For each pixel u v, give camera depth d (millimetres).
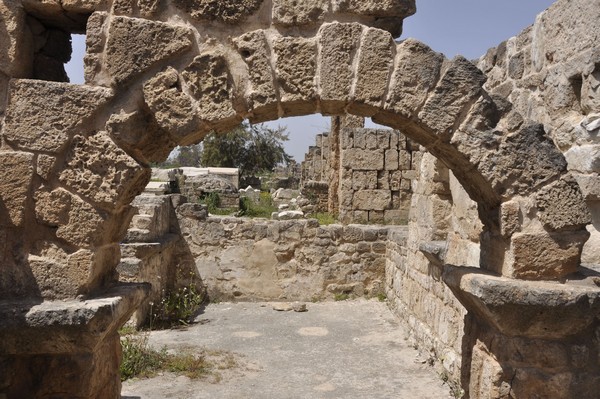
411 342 7836
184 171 21031
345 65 3430
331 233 10711
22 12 3348
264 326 8805
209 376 6457
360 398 5875
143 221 8570
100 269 3445
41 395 3248
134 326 8148
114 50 3289
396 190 15117
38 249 3289
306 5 3414
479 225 5512
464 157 3512
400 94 3447
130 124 3318
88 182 3277
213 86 3354
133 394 5832
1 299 3242
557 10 4559
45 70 3586
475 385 3787
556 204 3482
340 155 15391
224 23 3400
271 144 34375
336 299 10648
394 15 3459
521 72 5316
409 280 8336
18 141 3256
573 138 4281
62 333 3090
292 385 6230
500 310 3336
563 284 3439
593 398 3453
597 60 3984
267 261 10633
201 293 10555
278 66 3410
